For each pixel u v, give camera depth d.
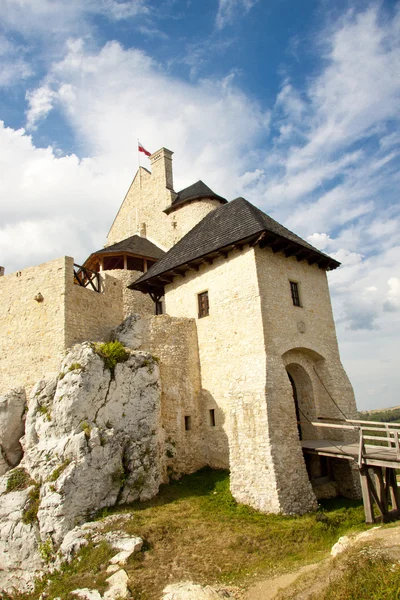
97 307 19.48
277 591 8.79
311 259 19.19
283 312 17.11
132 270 26.30
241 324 16.83
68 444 13.96
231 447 15.20
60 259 18.55
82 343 16.33
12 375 18.33
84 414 14.57
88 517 12.95
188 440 17.36
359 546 9.09
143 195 33.28
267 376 15.06
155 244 31.03
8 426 16.64
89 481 13.42
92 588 9.51
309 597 8.01
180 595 8.79
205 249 18.41
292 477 14.12
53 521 12.61
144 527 11.86
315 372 18.56
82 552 11.10
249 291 16.75
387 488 14.33
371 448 15.07
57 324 17.70
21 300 19.12
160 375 17.41
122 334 18.52
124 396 15.61
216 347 17.83
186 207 29.41
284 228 20.14
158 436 15.82
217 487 15.41
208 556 10.77
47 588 10.47
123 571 9.98
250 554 10.97
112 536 11.40
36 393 15.92
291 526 12.38
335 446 15.53
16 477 14.50
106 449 14.12
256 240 16.59
